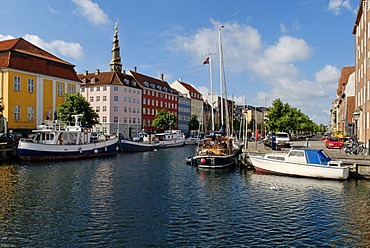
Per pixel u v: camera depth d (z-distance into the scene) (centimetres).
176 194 1880
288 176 2466
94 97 8212
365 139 3697
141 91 9062
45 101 5319
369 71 3819
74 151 3766
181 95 11219
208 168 2959
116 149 4544
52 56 5875
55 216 1427
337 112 9369
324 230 1258
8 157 3400
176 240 1159
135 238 1177
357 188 2027
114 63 9556
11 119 4788
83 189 1995
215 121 12138
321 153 2403
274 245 1113
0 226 1295
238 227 1295
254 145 4538
